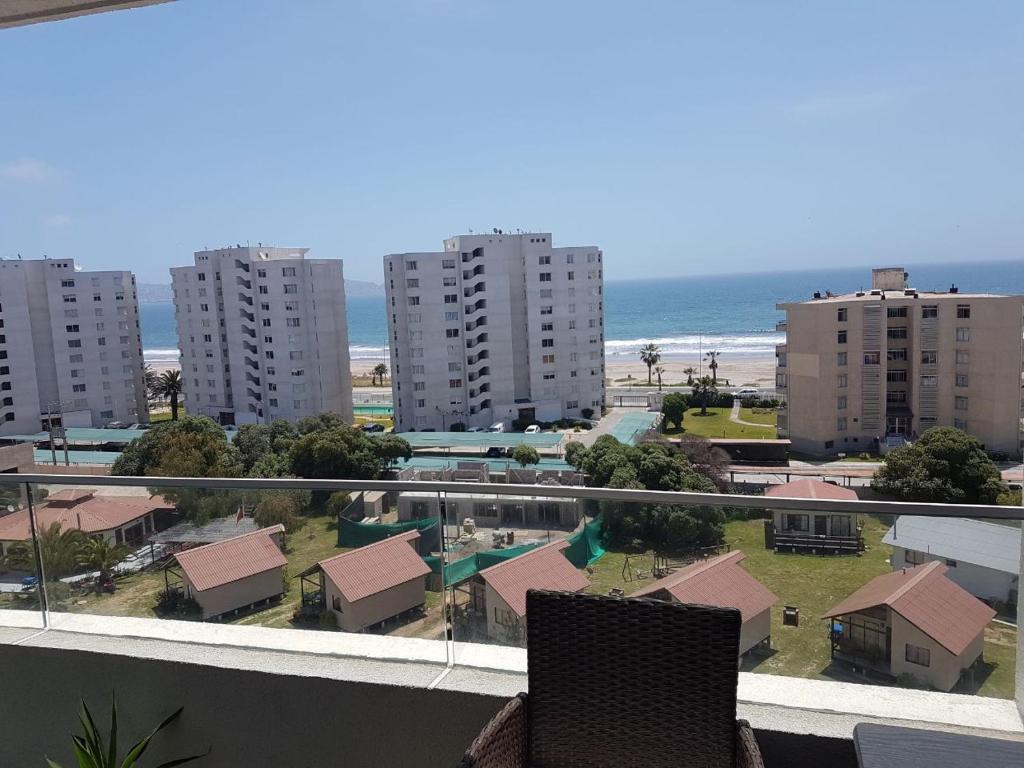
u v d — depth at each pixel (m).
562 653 1.66
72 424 67.44
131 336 72.81
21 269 63.19
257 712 2.32
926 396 50.06
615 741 1.62
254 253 63.03
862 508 2.06
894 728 1.32
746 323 156.75
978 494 33.69
